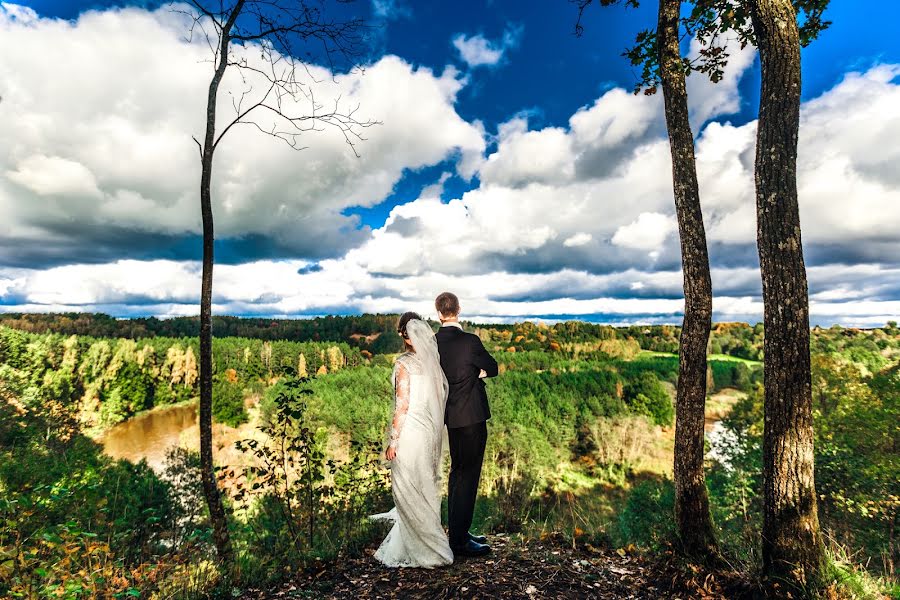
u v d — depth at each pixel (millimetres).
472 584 2947
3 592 2795
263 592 3211
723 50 4398
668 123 3600
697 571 3031
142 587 3283
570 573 3113
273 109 4652
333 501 4777
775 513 2771
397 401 3406
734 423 22359
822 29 3965
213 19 4418
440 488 3445
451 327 3654
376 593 2979
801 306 2748
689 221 3398
